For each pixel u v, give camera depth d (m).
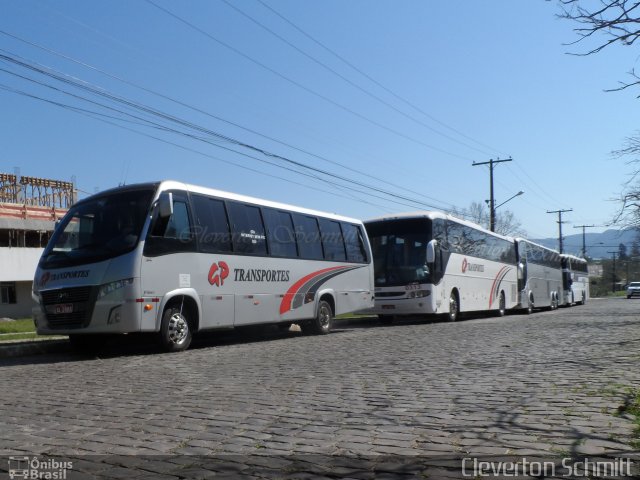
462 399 6.86
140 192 12.23
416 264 21.36
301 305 16.25
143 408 6.70
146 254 11.71
